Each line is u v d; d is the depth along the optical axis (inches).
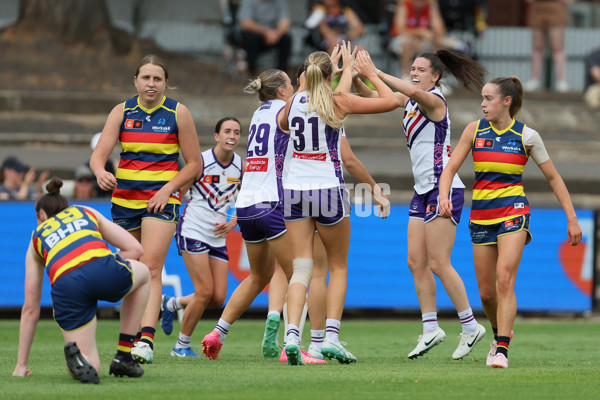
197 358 1025.5
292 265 975.6
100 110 2556.6
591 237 1701.5
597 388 753.0
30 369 866.1
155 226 935.7
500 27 3238.2
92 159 941.2
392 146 2405.3
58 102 2529.5
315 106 886.4
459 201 989.8
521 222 909.2
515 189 919.7
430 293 1013.2
